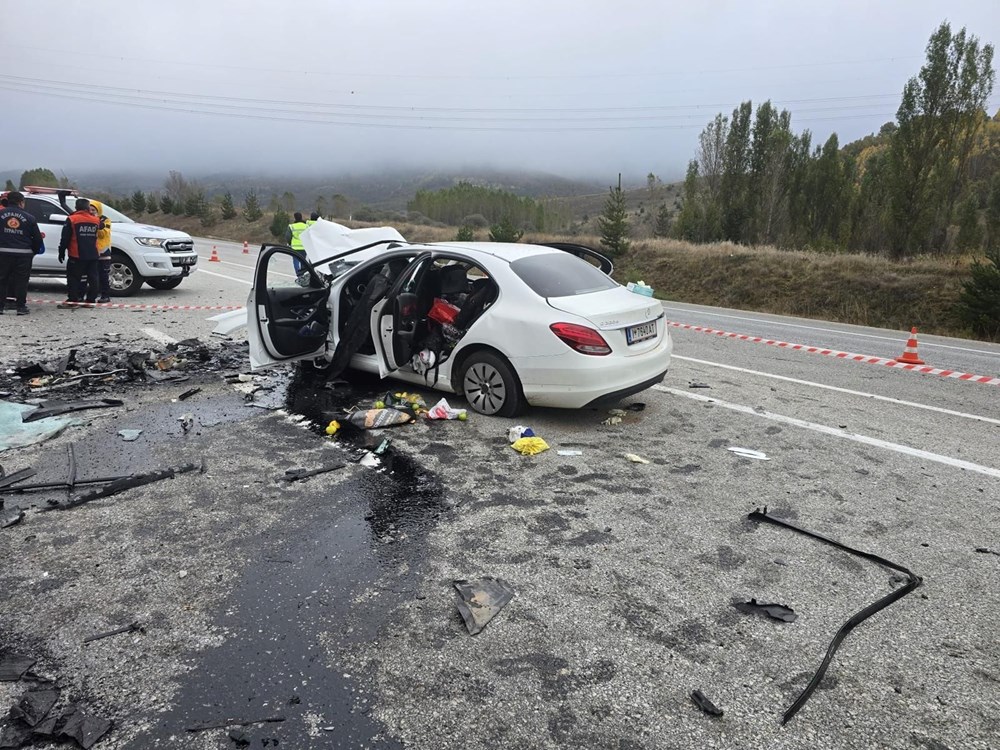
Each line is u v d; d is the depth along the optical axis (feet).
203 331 29.60
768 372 27.17
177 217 174.09
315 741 7.23
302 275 24.76
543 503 13.19
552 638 9.05
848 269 71.31
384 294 19.77
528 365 17.19
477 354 18.28
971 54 74.13
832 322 59.52
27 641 8.80
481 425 17.75
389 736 7.33
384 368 19.85
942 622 9.61
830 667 8.59
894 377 27.25
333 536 11.69
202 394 20.08
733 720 7.66
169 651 8.65
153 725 7.43
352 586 10.18
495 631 9.17
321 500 13.10
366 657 8.61
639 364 17.43
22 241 31.60
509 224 103.04
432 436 16.89
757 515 12.77
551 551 11.34
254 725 7.44
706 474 14.96
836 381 25.85
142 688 8.00
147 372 21.84
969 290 56.44
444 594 10.03
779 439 17.66
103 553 10.98
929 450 17.20
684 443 17.02
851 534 12.26
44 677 8.16
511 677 8.30
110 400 19.02
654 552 11.39
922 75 75.92
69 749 7.08
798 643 9.07
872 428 19.08
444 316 19.22
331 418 18.02
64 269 39.19
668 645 8.97
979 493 14.34
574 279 18.78
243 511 12.55
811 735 7.45
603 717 7.67
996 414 21.48
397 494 13.44
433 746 7.20
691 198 122.31
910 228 77.77
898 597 10.19
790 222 109.70
